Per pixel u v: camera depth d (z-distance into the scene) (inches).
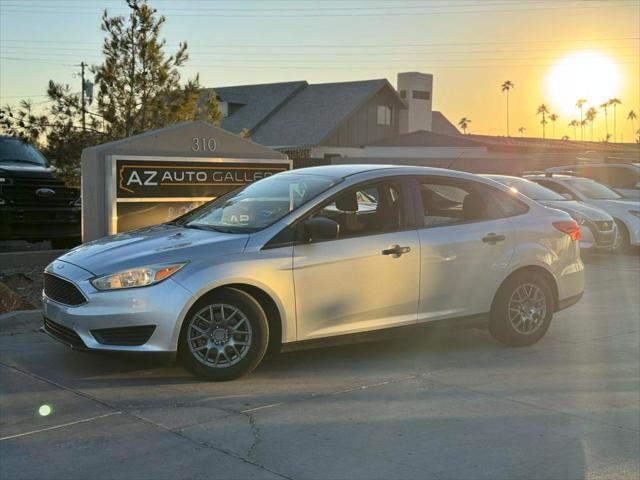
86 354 256.4
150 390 219.9
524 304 277.1
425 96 2074.3
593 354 271.4
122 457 172.1
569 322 326.6
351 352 268.5
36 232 479.8
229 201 268.8
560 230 285.6
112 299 214.7
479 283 265.6
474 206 271.1
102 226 371.9
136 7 482.6
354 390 224.5
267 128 1753.2
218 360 226.1
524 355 269.1
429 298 256.4
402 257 249.1
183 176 394.9
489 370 249.0
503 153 1615.4
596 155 1139.9
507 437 189.0
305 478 162.4
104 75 478.0
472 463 172.2
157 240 235.1
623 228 574.2
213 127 408.8
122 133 484.7
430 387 229.1
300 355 262.5
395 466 169.5
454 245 259.6
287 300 230.4
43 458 171.3
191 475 163.0
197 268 219.0
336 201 244.7
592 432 193.6
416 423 197.5
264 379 233.1
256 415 200.8
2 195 464.1
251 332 226.4
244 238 229.6
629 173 712.4
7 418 196.2
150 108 484.1
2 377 230.7
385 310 248.5
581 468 171.0
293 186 257.3
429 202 262.5
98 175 369.7
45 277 240.7
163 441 181.8
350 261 239.9
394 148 1711.4
